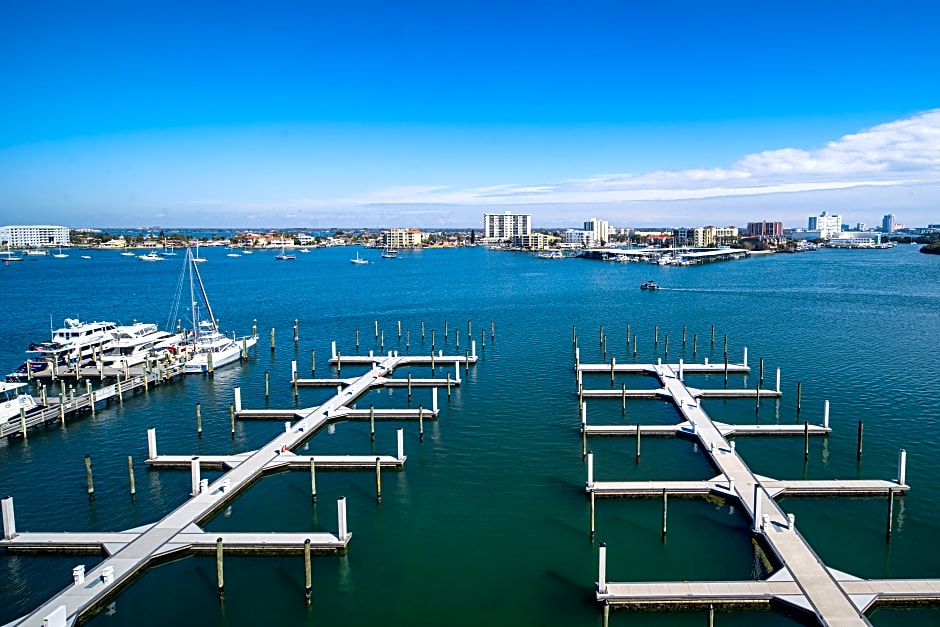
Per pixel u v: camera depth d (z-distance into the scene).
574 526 49.34
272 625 38.56
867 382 87.62
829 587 39.22
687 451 64.38
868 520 49.47
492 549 46.28
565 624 38.09
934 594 38.31
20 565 44.66
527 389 88.00
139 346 106.19
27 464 63.22
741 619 37.94
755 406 78.69
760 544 46.06
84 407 80.81
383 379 92.12
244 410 78.75
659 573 42.81
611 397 83.31
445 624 38.34
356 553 45.91
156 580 42.91
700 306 167.50
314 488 54.47
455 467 60.78
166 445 68.56
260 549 45.69
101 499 54.97
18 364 110.38
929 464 59.44
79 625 38.38
